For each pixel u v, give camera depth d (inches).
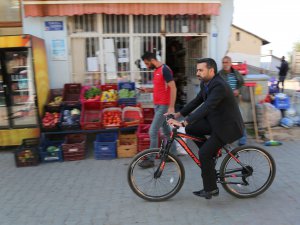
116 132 257.1
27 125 253.9
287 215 149.5
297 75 757.9
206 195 154.1
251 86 258.5
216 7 279.7
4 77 248.4
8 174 213.5
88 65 294.8
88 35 289.3
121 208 160.4
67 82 293.0
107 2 270.2
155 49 298.7
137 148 234.8
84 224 146.9
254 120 262.5
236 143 253.8
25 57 247.3
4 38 237.3
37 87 247.9
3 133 251.9
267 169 166.9
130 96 274.8
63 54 289.0
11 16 282.4
